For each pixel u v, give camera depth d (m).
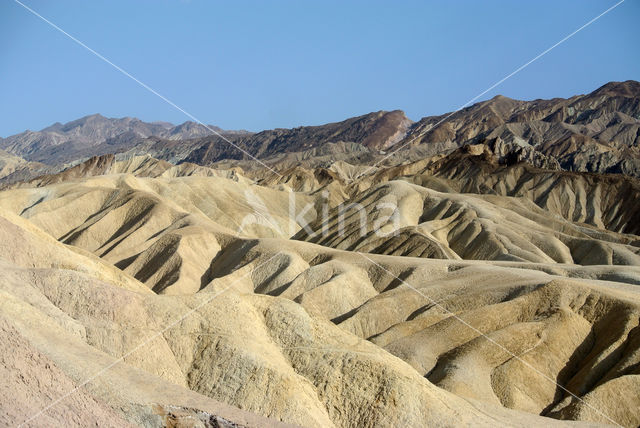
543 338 74.69
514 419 56.28
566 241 161.12
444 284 94.62
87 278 56.09
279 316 59.19
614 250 151.12
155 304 56.56
